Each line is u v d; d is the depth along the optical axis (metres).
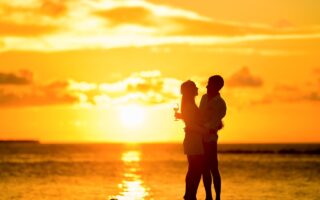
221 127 15.23
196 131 14.78
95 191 25.70
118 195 23.72
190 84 14.80
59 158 82.88
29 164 59.59
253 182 32.03
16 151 141.50
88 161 70.12
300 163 61.97
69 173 41.53
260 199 22.22
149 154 116.69
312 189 27.05
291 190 26.42
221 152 137.12
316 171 44.31
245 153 127.88
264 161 70.38
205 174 14.98
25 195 23.86
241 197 22.97
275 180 33.84
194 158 14.79
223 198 22.52
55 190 26.20
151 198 22.30
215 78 15.17
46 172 43.16
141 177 37.12
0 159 76.56
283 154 115.88
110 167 53.00
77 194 24.25
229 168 51.06
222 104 15.12
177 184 30.20
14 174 40.16
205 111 15.12
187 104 14.81
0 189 26.75
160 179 34.81
